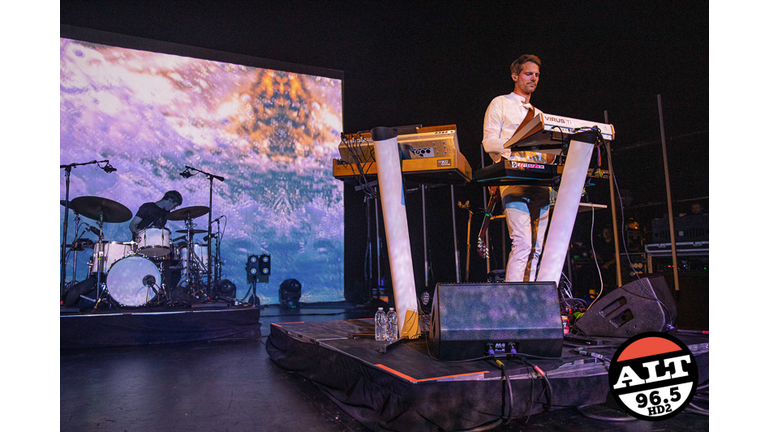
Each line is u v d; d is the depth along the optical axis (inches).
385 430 65.6
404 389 62.4
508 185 95.0
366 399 72.2
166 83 285.4
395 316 98.1
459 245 250.4
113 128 271.4
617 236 175.0
